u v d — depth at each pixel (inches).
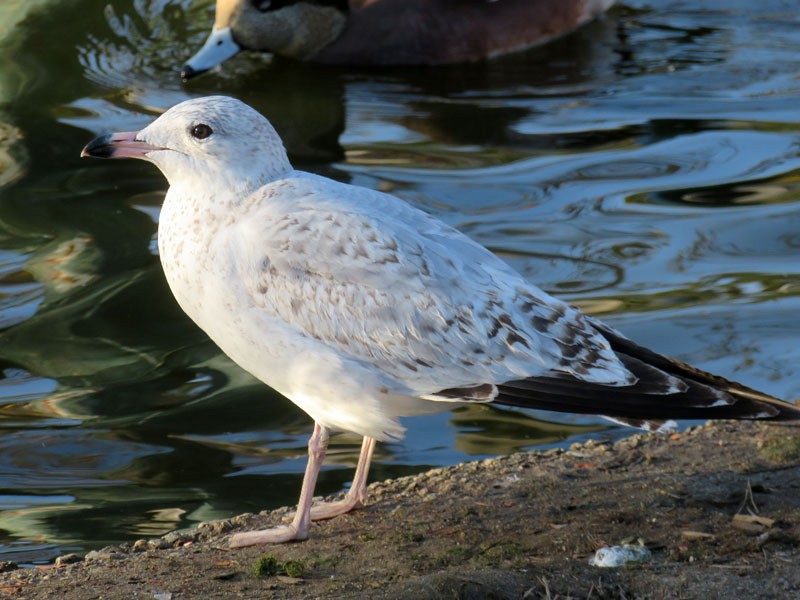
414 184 594.9
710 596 282.8
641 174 606.9
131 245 536.4
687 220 559.2
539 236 545.0
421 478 369.1
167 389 441.1
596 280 506.6
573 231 550.0
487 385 315.9
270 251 318.7
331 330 316.2
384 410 323.6
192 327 482.6
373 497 358.3
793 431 380.5
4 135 644.7
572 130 661.3
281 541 330.0
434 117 684.1
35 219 558.3
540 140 649.0
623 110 684.1
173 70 751.7
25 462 398.9
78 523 363.6
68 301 494.9
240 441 411.2
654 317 477.1
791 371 438.6
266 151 332.2
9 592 301.7
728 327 467.8
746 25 812.6
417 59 772.0
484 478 364.8
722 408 303.4
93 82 724.0
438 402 329.1
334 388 319.9
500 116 682.2
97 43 786.2
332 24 772.6
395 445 411.5
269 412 428.8
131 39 797.2
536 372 314.3
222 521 351.3
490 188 591.8
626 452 377.4
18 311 488.1
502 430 420.5
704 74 731.4
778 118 666.2
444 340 313.6
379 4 776.3
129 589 299.7
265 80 745.0
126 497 378.3
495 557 309.7
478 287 317.1
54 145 634.2
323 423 331.6
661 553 308.7
